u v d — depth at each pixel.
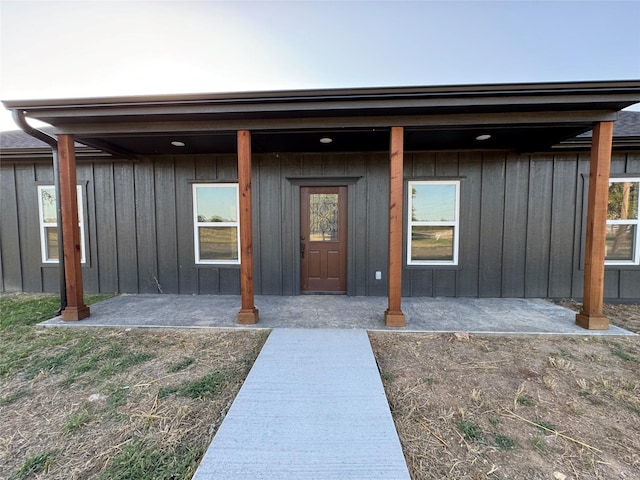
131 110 3.19
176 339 3.22
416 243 5.07
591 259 3.38
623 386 2.28
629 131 4.58
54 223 5.50
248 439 1.67
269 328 3.51
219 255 5.33
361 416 1.88
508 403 2.06
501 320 3.78
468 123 3.23
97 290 5.44
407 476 1.42
